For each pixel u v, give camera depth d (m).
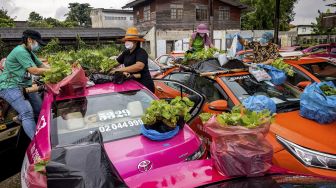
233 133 2.21
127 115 3.65
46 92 4.16
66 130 3.35
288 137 3.49
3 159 4.07
